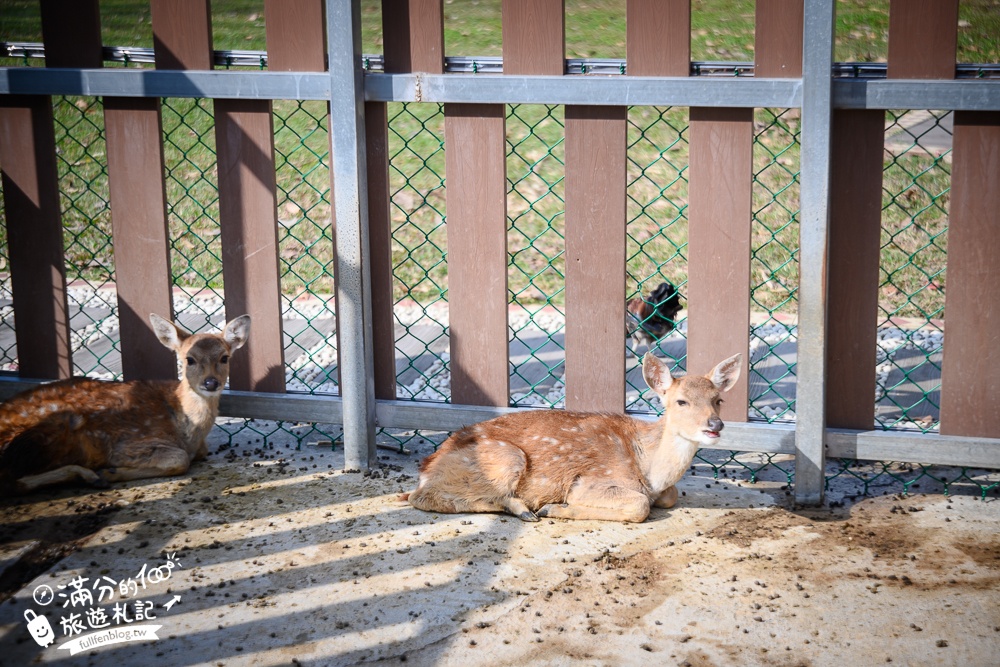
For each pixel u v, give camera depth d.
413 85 4.90
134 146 5.36
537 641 3.75
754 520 4.69
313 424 5.50
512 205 8.98
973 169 4.55
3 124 5.46
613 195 4.88
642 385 6.45
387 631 3.82
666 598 4.02
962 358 4.73
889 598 3.99
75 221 9.05
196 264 8.43
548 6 4.77
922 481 5.11
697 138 4.75
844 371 4.86
